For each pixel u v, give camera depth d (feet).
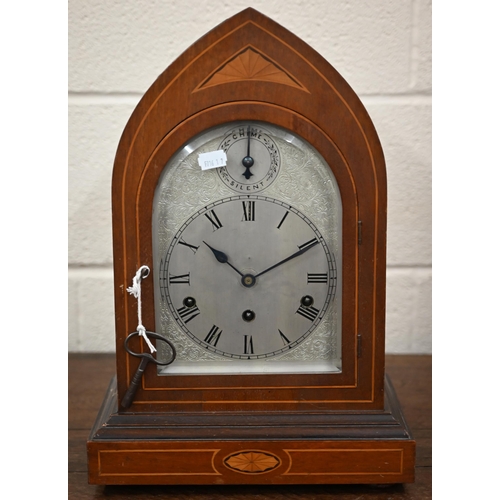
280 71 2.46
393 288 3.94
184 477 2.60
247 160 2.55
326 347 2.69
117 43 3.63
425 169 3.79
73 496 2.62
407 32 3.63
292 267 2.63
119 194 2.52
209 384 2.64
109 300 3.95
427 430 3.08
